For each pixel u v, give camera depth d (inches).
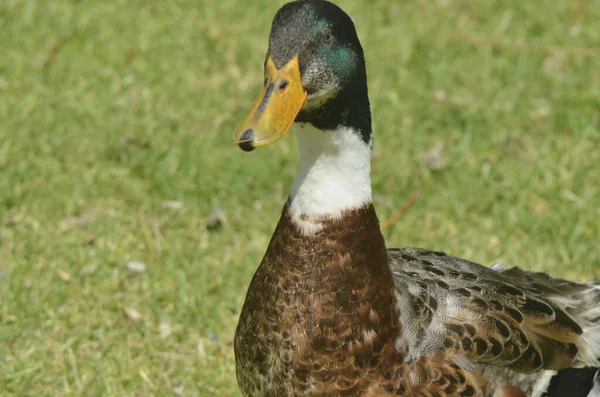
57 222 421.4
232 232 422.6
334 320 251.1
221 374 351.6
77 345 359.6
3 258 399.2
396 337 254.1
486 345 259.1
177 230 423.8
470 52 545.6
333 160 249.6
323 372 253.9
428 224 428.8
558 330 274.4
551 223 424.5
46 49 539.5
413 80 521.0
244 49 543.2
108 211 430.9
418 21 571.2
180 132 477.1
